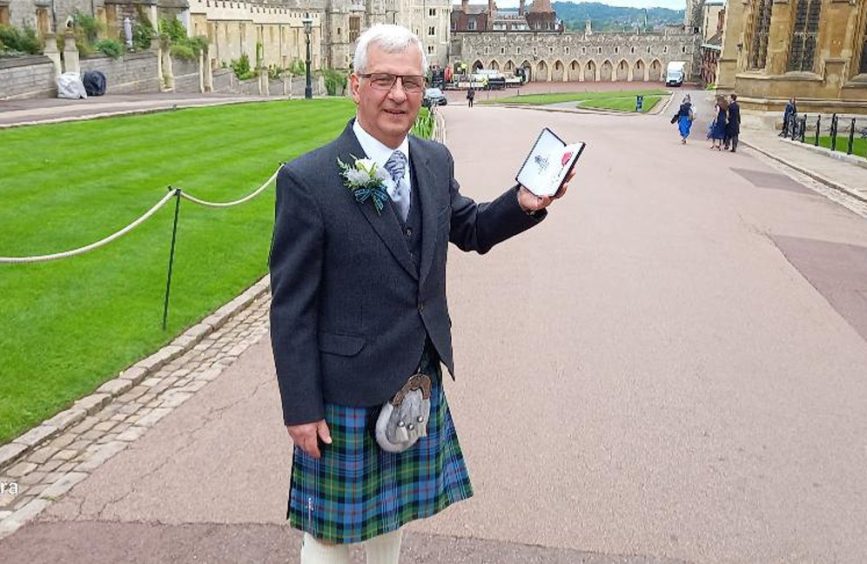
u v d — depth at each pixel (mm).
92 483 4980
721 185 17906
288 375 3086
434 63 129000
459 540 4484
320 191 3049
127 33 44469
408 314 3213
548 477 5180
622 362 7219
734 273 10375
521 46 130125
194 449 5465
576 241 11922
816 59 33656
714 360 7312
